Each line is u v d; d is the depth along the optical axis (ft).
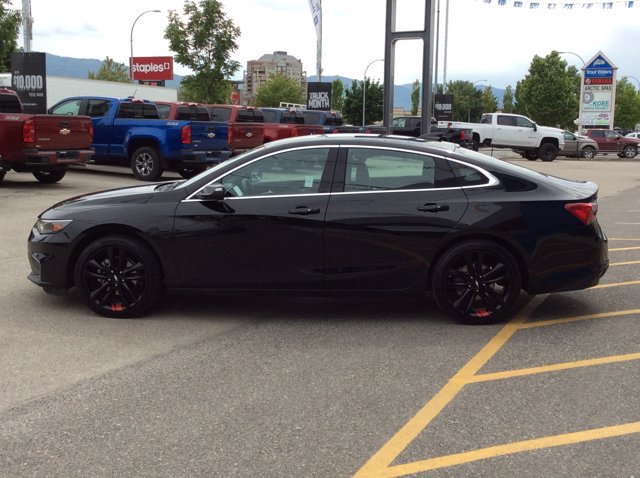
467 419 12.78
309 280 18.52
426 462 11.14
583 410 13.17
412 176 18.52
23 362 15.79
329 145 18.79
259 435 12.12
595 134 130.93
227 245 18.52
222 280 18.75
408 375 15.03
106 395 13.92
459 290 18.60
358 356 16.28
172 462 11.16
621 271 25.70
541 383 14.56
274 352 16.57
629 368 15.48
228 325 18.83
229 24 121.80
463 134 92.22
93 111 54.95
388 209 18.19
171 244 18.67
